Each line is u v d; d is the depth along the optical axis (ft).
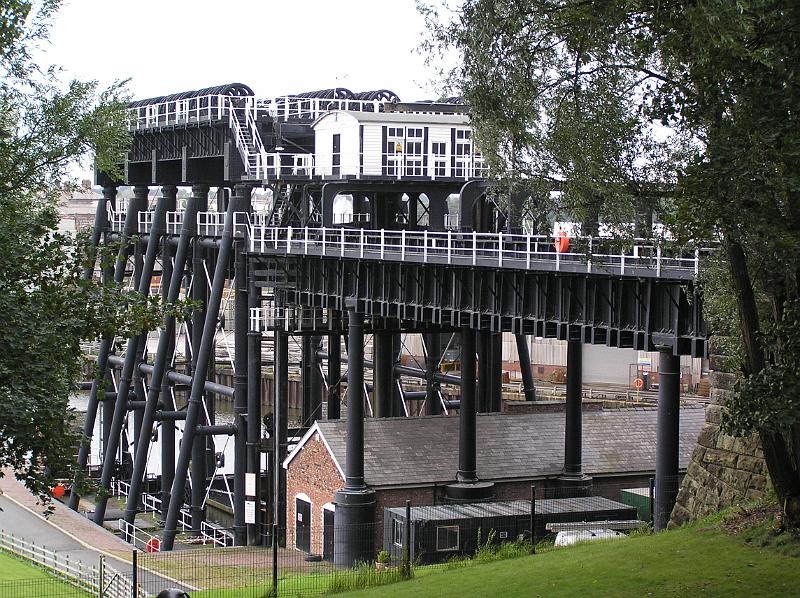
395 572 114.62
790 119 76.18
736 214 77.46
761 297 94.27
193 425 220.23
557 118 94.48
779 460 92.68
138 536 228.63
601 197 94.07
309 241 200.64
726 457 113.39
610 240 96.63
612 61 91.25
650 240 95.71
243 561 177.47
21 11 107.76
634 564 96.78
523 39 93.56
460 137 218.59
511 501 176.65
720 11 72.08
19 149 130.31
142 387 265.13
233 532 224.94
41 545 194.29
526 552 122.31
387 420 193.36
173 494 217.15
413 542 154.92
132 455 297.74
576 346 182.50
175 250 261.44
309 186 224.33
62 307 95.61
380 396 237.66
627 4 79.66
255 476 218.59
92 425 244.42
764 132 75.46
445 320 173.58
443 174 217.56
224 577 157.17
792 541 92.48
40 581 158.20
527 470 183.42
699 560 94.02
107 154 137.08
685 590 86.53
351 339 187.52
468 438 177.88
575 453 183.52
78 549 191.93
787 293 84.74
